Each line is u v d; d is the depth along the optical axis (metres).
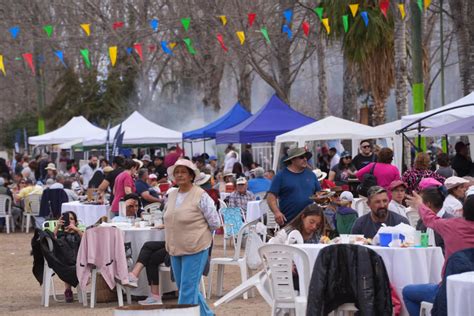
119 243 11.95
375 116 28.00
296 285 9.62
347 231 13.05
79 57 55.16
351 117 33.22
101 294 12.57
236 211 17.81
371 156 19.70
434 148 31.59
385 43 27.23
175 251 9.66
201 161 24.95
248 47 36.06
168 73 54.91
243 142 24.11
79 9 46.22
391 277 9.27
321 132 21.33
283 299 9.41
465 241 8.18
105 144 30.14
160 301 12.08
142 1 45.03
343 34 27.66
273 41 36.25
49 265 12.40
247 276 12.38
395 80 27.03
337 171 20.94
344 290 8.16
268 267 9.61
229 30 36.84
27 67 60.59
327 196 11.77
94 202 19.05
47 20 48.00
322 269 8.16
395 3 25.14
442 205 10.13
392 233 9.59
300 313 9.05
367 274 8.08
